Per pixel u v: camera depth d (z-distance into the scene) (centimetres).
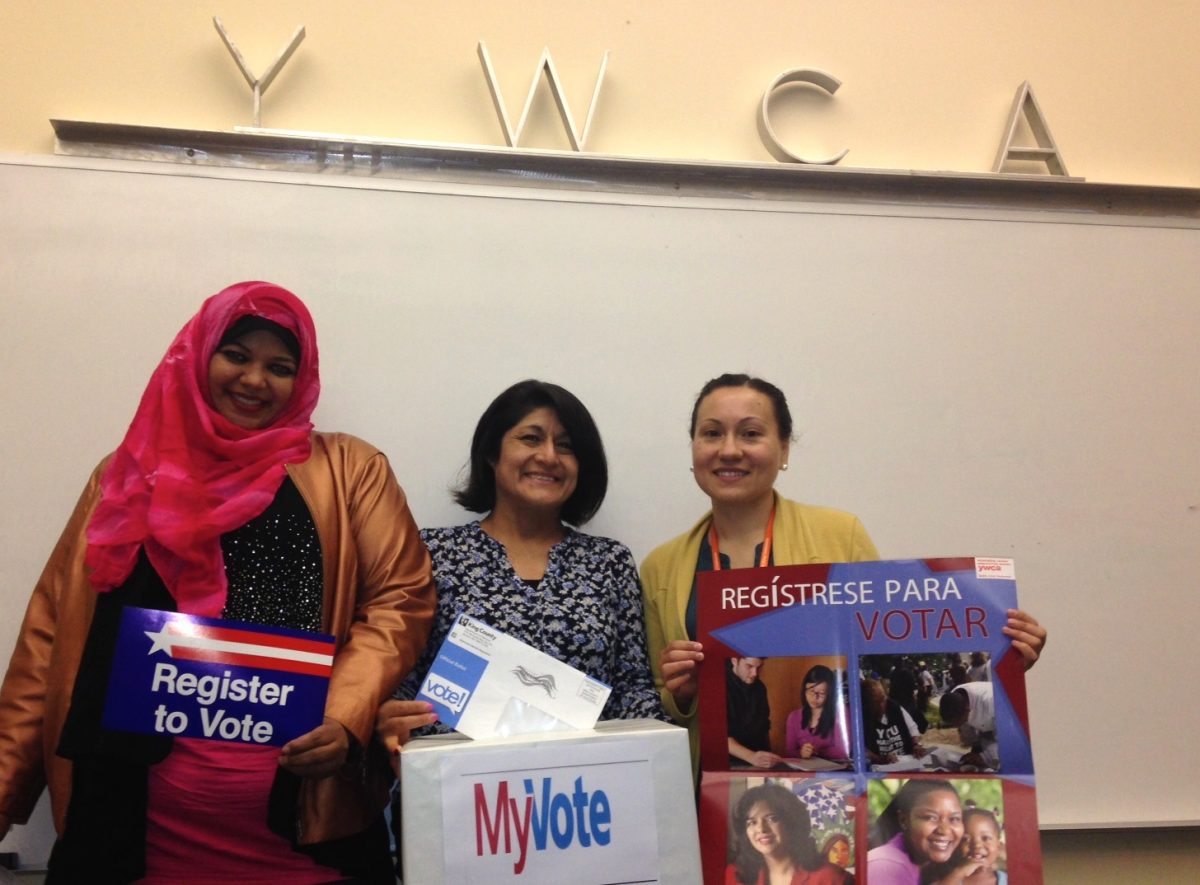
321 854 124
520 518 154
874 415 185
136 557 125
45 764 123
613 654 147
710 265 184
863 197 192
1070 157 205
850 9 203
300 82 180
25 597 158
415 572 137
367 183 176
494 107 186
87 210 167
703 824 121
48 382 163
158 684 115
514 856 107
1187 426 193
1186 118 211
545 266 179
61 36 175
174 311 167
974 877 114
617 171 184
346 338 172
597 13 193
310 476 135
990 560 123
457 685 124
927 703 120
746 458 145
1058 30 210
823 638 124
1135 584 186
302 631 120
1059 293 194
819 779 120
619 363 179
